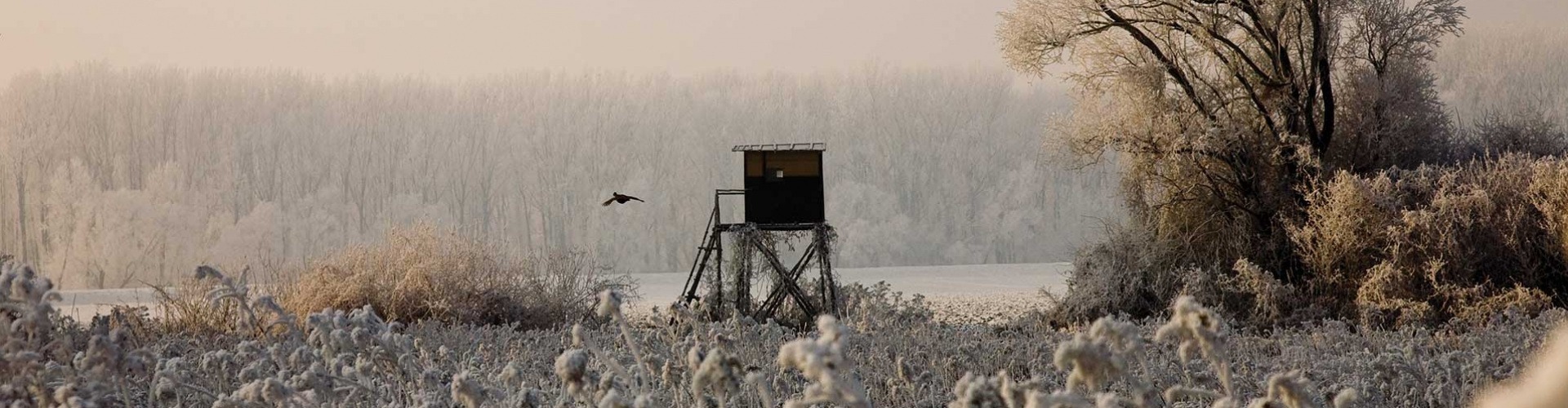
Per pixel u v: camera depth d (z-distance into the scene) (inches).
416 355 577.9
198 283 1316.4
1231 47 2063.2
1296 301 1836.9
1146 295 1968.5
